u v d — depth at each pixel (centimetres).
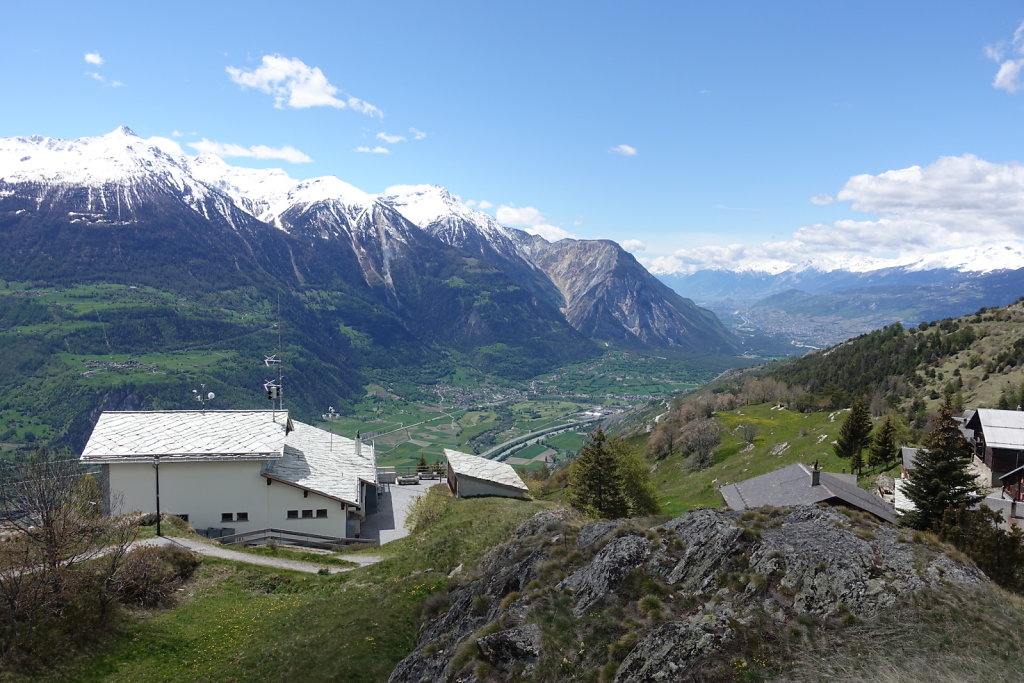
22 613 2566
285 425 5691
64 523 2936
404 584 3344
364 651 2638
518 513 4928
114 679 2491
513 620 2075
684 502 8469
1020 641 1689
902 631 1722
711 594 1972
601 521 2766
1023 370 12094
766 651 1648
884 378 15050
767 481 5228
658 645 1695
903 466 6844
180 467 4862
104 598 2898
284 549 4366
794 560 2000
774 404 15612
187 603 3272
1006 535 3078
